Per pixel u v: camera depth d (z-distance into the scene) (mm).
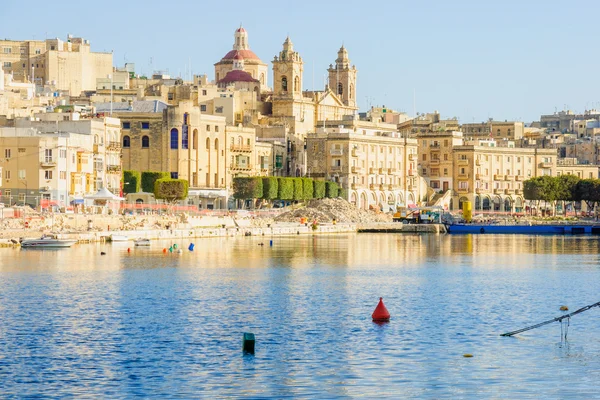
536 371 86125
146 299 122812
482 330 102938
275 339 97812
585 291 134625
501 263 179875
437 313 113688
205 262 172500
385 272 159750
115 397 78312
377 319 108250
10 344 94500
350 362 88812
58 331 100750
